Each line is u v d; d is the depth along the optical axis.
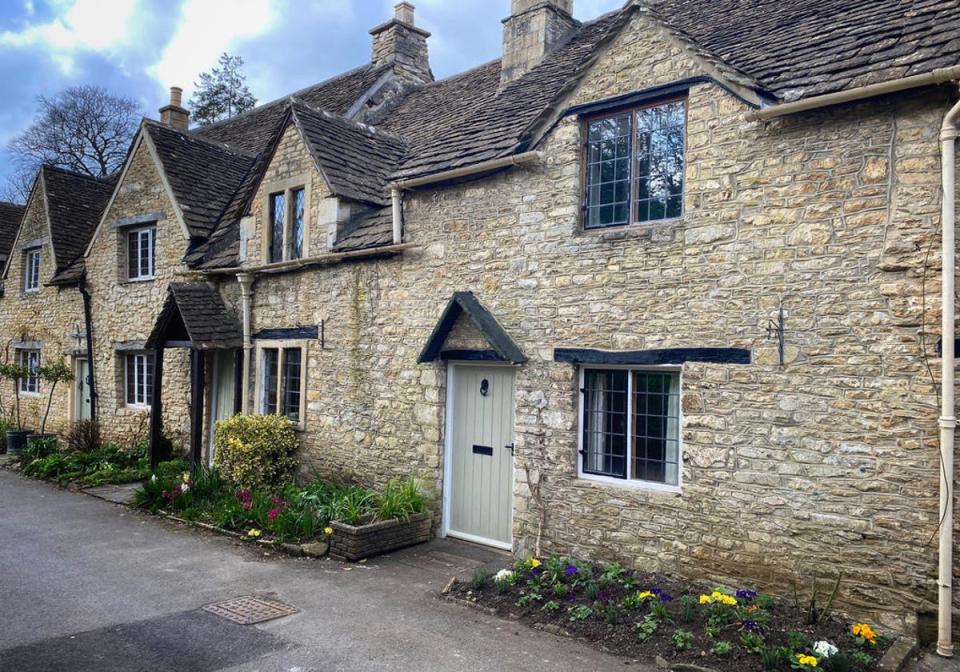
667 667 5.34
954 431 5.55
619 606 6.32
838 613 5.98
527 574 7.16
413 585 7.25
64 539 8.95
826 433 6.12
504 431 8.57
